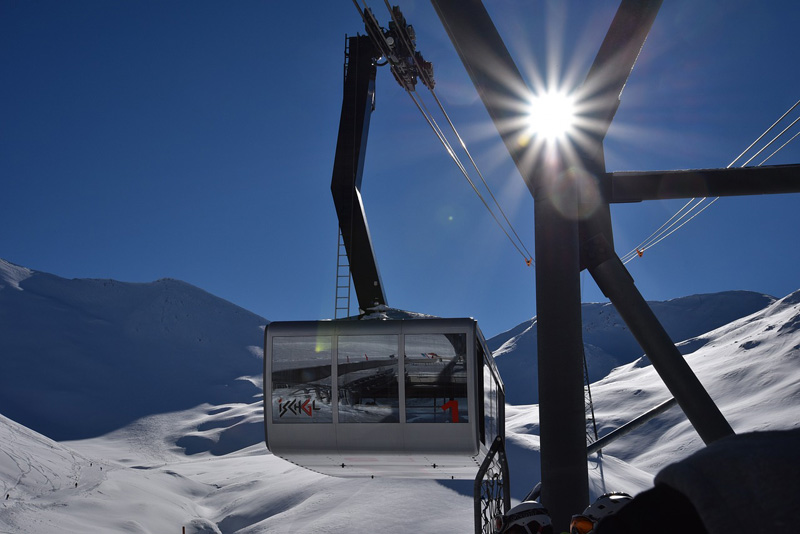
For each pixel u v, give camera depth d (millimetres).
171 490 147000
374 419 13977
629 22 10281
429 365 14008
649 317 11102
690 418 10914
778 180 11062
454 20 9898
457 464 14594
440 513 85438
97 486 133500
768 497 699
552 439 9875
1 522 104500
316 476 130250
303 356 14336
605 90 10516
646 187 11023
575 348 10102
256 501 124125
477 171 14570
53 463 147750
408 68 17812
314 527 88188
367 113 22859
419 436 13805
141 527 114812
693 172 11102
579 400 9984
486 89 10195
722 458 783
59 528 106688
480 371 14469
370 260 20531
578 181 10562
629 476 112812
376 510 89375
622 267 10992
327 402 14125
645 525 787
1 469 132375
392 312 15188
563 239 10344
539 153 10422
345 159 22016
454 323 14148
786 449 756
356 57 23312
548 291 10266
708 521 719
